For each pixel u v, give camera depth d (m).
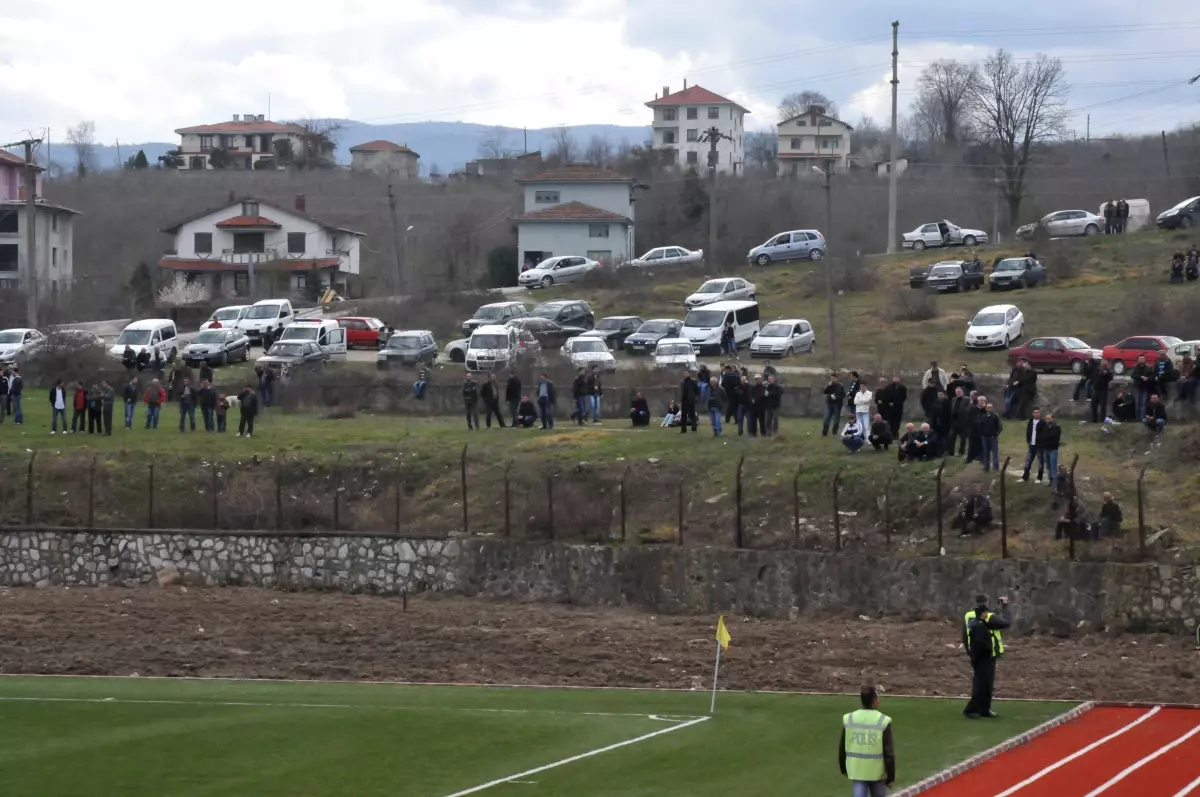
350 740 37.50
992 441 64.81
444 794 32.00
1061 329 113.81
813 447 72.88
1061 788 33.12
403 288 164.25
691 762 35.12
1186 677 48.59
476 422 83.31
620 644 54.75
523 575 64.62
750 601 61.06
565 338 117.19
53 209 178.38
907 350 109.94
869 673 49.44
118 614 60.47
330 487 73.69
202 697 44.28
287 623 58.84
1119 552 57.31
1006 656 52.47
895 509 64.25
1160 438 68.69
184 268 179.25
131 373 98.38
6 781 32.88
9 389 86.25
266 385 92.12
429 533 66.94
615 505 68.19
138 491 73.00
